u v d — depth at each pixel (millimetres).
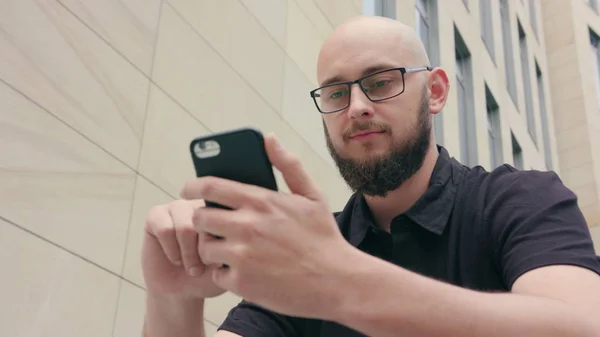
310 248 865
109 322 2861
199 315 1230
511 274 1179
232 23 4426
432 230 1410
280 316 1503
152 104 3471
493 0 11727
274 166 894
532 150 11820
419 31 7977
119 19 3383
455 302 904
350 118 1464
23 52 2770
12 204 2555
